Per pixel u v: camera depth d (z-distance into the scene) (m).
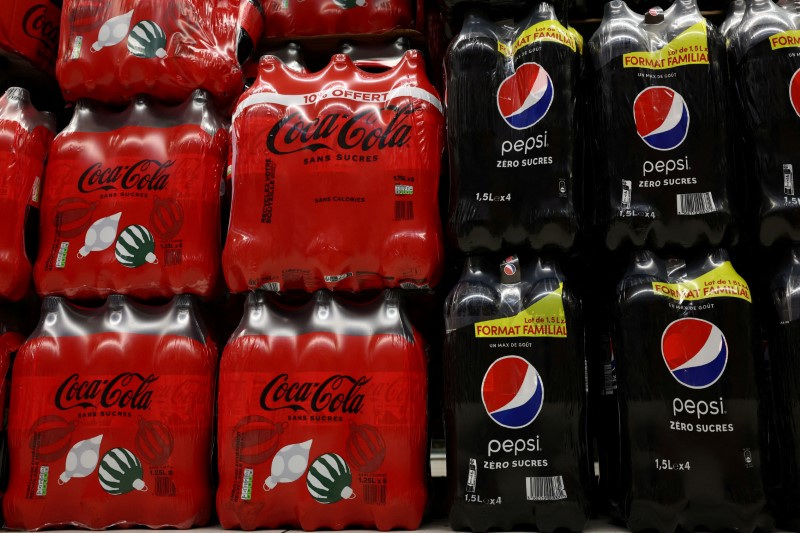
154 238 1.63
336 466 1.44
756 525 1.32
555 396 1.38
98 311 1.64
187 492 1.52
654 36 1.53
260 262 1.53
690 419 1.34
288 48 1.91
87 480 1.52
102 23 1.74
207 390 1.60
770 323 1.42
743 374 1.35
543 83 1.50
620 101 1.48
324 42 1.92
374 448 1.44
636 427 1.36
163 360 1.57
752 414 1.34
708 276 1.41
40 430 1.55
